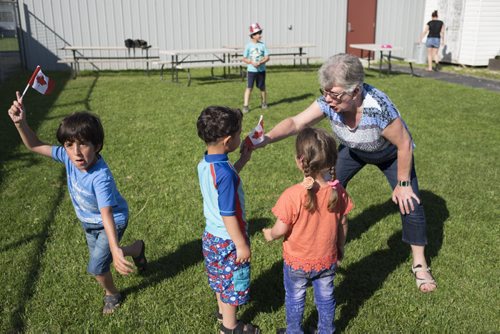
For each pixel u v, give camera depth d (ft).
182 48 51.01
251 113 29.19
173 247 12.66
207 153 8.66
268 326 9.70
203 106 30.73
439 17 55.83
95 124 8.80
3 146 21.22
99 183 8.93
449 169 18.83
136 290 10.85
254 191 16.35
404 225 11.18
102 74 46.37
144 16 49.21
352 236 13.39
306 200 8.14
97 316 9.90
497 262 12.00
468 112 29.27
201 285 10.97
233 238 8.38
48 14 47.09
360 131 10.00
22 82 39.68
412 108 30.30
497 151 21.26
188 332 9.48
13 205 14.99
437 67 51.24
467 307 10.19
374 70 49.88
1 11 43.24
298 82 41.57
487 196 16.11
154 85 39.50
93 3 47.70
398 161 10.27
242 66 44.73
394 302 10.39
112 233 8.71
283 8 53.01
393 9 56.65
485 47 51.72
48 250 12.33
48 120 26.27
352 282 11.17
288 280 8.89
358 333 9.42
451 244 12.87
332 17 55.11
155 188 16.61
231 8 51.31
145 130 24.43
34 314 9.89
